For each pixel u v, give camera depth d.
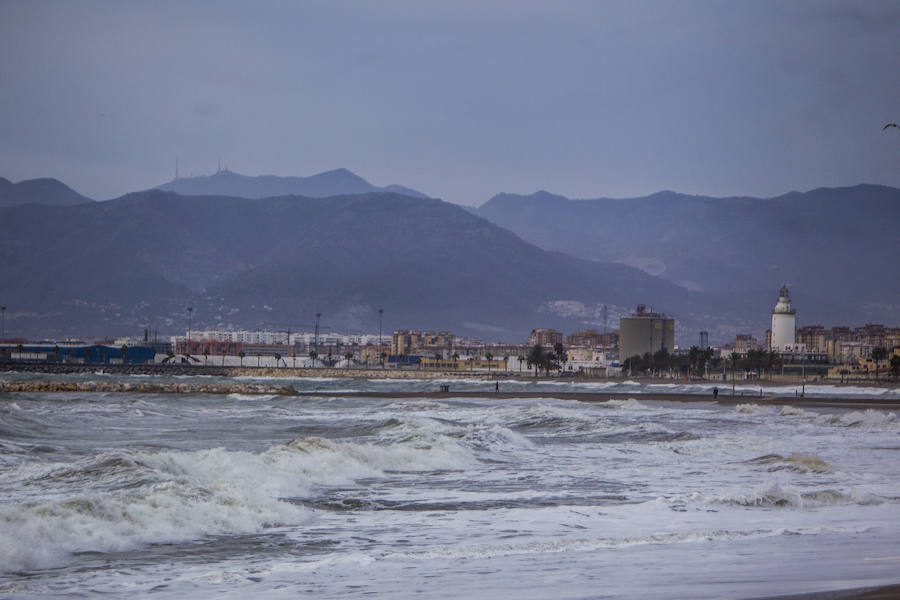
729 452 114.12
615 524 56.66
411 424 133.50
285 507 59.34
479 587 36.50
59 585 38.28
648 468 93.69
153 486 59.81
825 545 47.00
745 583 35.28
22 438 108.88
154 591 37.12
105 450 92.25
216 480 68.44
